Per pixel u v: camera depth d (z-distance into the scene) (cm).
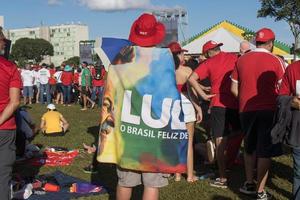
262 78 569
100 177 741
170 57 416
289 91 484
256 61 575
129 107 412
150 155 410
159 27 424
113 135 421
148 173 421
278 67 568
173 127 411
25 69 2333
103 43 466
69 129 1298
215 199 624
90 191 662
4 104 460
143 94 409
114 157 423
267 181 700
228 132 671
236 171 768
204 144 858
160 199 622
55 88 2362
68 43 15725
